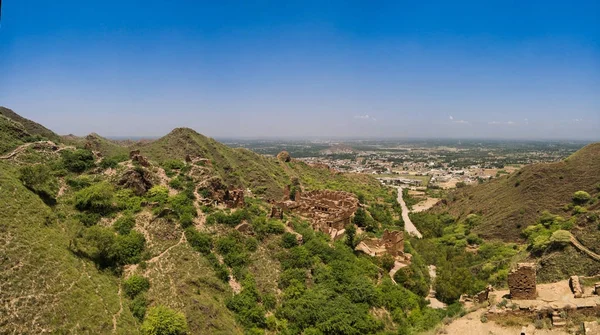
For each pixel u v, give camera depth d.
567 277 49.31
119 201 62.88
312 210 105.25
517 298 37.44
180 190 73.00
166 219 61.91
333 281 61.91
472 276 78.06
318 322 52.66
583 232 60.25
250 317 50.72
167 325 42.41
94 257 50.22
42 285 39.28
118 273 50.50
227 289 54.41
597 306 32.44
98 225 56.88
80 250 49.62
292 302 55.59
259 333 48.88
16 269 39.19
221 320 47.56
